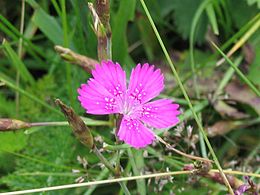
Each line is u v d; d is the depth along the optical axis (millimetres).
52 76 67
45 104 59
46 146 61
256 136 66
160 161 59
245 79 56
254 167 61
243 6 70
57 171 59
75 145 62
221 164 62
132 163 54
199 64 70
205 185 57
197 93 65
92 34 64
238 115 64
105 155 59
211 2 66
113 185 62
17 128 50
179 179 58
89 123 55
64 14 58
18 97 65
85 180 57
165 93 67
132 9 62
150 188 59
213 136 63
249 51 68
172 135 58
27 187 58
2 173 62
